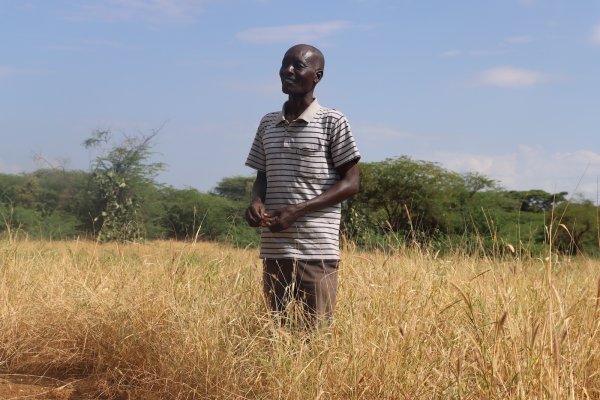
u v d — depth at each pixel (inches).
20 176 1246.9
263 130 198.7
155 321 200.1
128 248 361.1
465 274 231.8
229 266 249.3
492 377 152.2
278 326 181.6
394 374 161.0
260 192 196.2
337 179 192.2
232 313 198.1
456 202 1045.2
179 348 184.5
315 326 183.9
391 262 239.0
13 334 216.4
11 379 200.2
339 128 188.5
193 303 203.3
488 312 191.9
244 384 172.9
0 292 240.7
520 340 160.4
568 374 155.4
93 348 208.1
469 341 170.9
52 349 209.5
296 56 188.5
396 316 186.1
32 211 1032.2
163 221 1051.3
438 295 210.4
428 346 175.3
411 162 1071.0
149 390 184.5
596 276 231.5
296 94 188.5
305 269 187.9
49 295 237.6
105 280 249.1
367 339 178.9
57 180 1176.2
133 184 1024.9
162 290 217.9
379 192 1085.8
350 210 783.7
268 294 195.6
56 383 197.3
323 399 161.3
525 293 196.1
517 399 145.6
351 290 215.6
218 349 180.7
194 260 260.5
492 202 1055.0
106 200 1015.0
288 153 189.5
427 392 158.9
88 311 216.1
